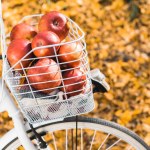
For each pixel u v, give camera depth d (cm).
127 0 386
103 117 272
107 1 387
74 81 142
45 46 136
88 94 143
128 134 176
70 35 166
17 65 142
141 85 297
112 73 308
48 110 142
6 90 157
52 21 149
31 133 166
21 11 366
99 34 351
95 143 250
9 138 169
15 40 144
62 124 171
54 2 375
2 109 158
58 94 140
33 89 142
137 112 274
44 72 138
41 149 159
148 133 259
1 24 148
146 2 383
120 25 362
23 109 141
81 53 144
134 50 334
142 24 363
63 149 247
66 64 143
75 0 384
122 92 291
